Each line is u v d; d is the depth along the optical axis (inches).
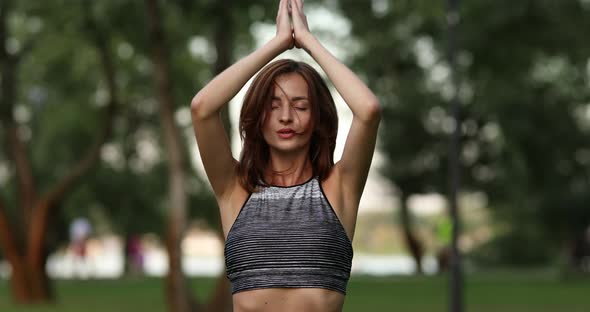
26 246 962.1
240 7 668.7
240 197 149.1
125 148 1501.0
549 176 1368.1
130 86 1013.2
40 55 977.5
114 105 948.0
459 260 658.8
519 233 2090.3
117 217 1675.7
